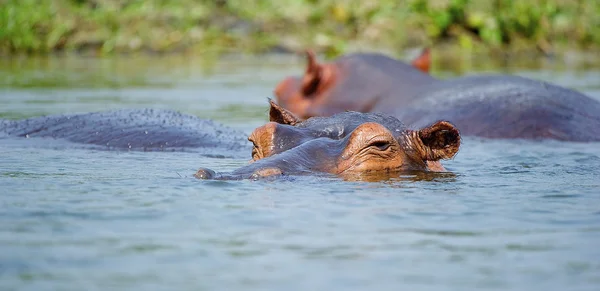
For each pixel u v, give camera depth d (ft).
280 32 226.58
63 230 45.60
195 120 92.99
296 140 64.80
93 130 86.33
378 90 116.37
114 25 222.69
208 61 206.49
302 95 123.54
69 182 59.31
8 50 214.07
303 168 60.90
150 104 123.54
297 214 49.93
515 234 46.32
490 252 43.04
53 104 121.29
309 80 122.21
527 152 83.05
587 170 69.67
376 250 43.16
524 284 38.11
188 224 47.34
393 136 65.92
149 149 80.84
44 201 52.34
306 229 46.75
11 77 159.63
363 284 37.93
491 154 81.30
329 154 62.90
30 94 134.41
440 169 68.39
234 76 170.71
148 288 36.86
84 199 53.11
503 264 41.11
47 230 45.50
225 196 54.08
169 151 79.82
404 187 58.75
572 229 47.47
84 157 74.43
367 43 226.99
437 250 43.27
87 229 45.91
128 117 90.07
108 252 41.91
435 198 55.31
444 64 198.29
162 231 45.85
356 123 66.85
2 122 93.91
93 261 40.45
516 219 49.65
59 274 38.42
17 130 89.20
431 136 67.36
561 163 74.28
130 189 56.39
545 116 97.66
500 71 180.96
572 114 98.78
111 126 86.84
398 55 217.56
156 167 68.28
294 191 55.77
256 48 220.02
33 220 47.50
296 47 220.84
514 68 191.01
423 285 37.91
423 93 109.09
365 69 120.37
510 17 239.91
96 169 66.54
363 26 231.71
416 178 62.49
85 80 157.69
